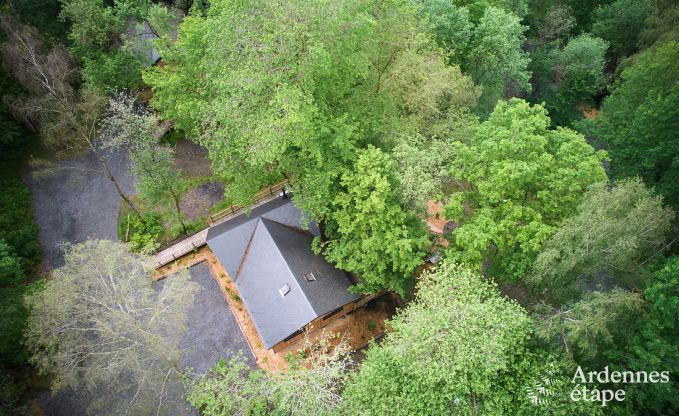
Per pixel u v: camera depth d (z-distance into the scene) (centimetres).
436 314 2330
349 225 2889
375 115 3244
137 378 2767
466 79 3575
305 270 3291
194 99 3381
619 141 3772
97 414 3047
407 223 3005
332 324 3466
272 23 2564
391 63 3472
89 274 2695
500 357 2262
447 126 3459
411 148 2847
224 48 2727
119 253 2797
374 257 2862
